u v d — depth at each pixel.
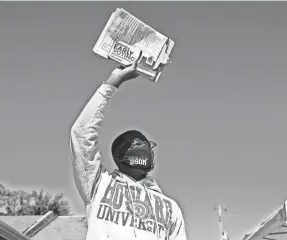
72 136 2.95
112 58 3.04
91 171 2.94
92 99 2.98
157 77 3.11
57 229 20.83
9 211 60.19
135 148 3.15
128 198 2.97
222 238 21.28
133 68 3.04
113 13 3.06
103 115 3.00
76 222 21.53
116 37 3.06
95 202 2.91
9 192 60.97
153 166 3.23
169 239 3.05
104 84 3.01
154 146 3.28
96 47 3.03
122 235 2.85
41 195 60.56
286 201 7.17
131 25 3.06
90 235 2.85
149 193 3.07
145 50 3.09
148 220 2.95
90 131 2.95
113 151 3.20
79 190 2.95
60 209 59.94
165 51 3.12
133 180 3.10
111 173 3.15
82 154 2.93
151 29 3.11
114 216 2.90
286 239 9.02
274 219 7.27
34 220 21.80
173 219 3.06
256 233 7.61
